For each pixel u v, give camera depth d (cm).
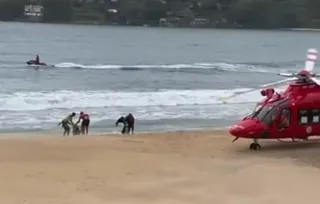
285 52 13250
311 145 2305
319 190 1608
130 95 4491
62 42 13325
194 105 4122
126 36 17600
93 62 8531
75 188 1600
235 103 4247
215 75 6950
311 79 2266
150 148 2258
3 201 1453
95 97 4316
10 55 9088
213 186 1642
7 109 3700
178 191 1586
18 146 2228
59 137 2547
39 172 1784
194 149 2245
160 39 16838
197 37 18950
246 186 1639
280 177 1736
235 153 2153
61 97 4250
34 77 6022
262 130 2166
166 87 5447
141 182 1678
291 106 2197
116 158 2022
